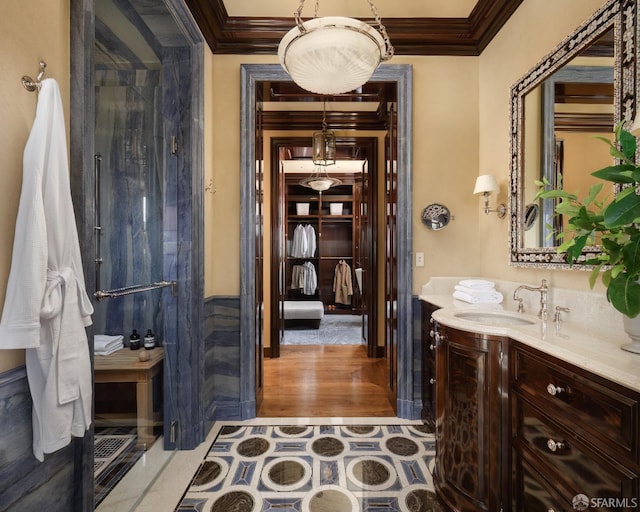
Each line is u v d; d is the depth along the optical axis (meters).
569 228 1.06
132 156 1.90
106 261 1.74
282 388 2.94
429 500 1.60
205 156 2.29
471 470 1.40
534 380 1.17
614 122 1.31
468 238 2.51
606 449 0.86
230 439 2.14
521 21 1.98
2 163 0.82
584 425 0.93
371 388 2.94
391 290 2.68
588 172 1.45
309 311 5.16
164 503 1.58
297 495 1.63
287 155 4.42
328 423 2.35
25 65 0.88
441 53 2.49
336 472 1.81
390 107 2.77
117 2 1.70
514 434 1.28
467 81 2.50
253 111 2.46
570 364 0.99
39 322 0.82
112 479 1.74
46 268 0.83
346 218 6.30
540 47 1.81
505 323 1.79
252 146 2.47
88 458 1.07
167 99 2.05
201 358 2.11
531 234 1.85
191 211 2.04
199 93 2.12
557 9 1.67
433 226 2.48
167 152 2.04
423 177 2.51
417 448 2.03
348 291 6.22
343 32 1.49
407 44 2.46
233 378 2.43
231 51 2.46
